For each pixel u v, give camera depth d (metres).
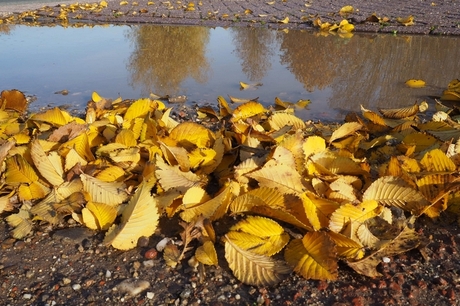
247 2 2.51
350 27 1.63
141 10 2.20
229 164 0.68
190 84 1.13
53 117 0.74
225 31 1.75
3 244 0.56
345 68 1.22
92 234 0.57
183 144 0.67
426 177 0.59
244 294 0.48
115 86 1.12
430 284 0.49
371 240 0.52
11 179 0.63
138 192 0.55
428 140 0.68
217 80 1.16
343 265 0.51
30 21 2.12
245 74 1.20
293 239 0.54
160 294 0.49
